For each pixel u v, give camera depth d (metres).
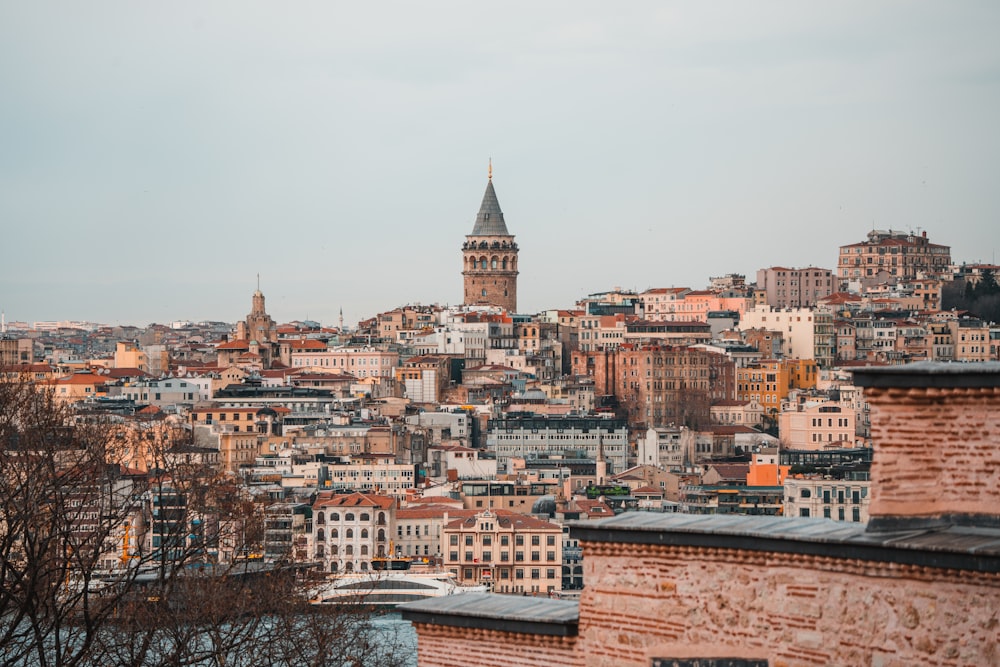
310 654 175.00
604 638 84.62
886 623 76.75
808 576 78.88
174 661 156.62
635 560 83.69
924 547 75.38
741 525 81.44
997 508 77.31
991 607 74.38
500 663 88.69
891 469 78.44
